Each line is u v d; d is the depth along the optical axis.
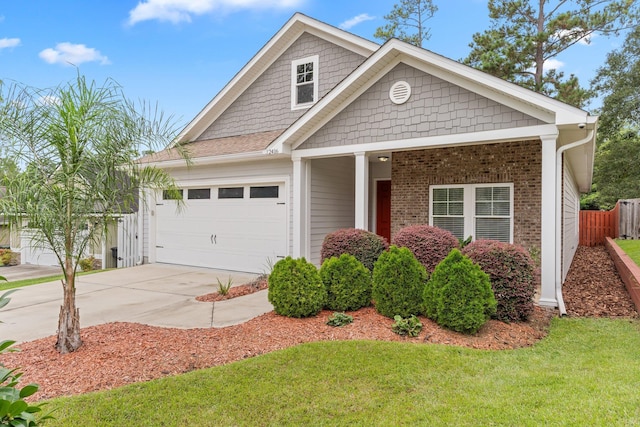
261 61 12.27
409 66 8.15
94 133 4.36
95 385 3.74
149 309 6.79
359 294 6.09
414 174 9.90
